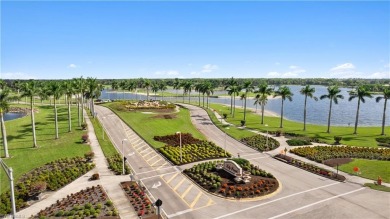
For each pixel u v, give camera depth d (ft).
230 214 130.21
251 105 618.85
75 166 192.24
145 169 190.08
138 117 367.66
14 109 486.79
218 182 160.97
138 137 275.59
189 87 556.10
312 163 199.31
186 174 178.91
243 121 334.03
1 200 141.18
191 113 419.33
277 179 170.81
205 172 176.35
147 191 155.74
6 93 208.74
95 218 126.11
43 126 322.55
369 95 287.48
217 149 231.09
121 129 308.19
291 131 304.09
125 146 244.63
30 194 147.74
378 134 290.97
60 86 273.95
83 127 303.68
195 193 152.97
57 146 238.68
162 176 177.78
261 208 135.44
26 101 592.60
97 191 153.89
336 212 130.31
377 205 136.56
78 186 162.30
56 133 264.11
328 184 162.50
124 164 195.93
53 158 208.13
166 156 214.90
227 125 332.39
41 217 123.13
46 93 259.80
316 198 144.77
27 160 204.54
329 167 190.49
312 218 125.59
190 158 208.44
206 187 158.20
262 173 174.19
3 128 208.33
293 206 136.77
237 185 158.71
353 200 142.00
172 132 293.64
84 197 145.89
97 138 267.18
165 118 359.66
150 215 129.90
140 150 233.35
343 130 315.58
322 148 231.50
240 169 166.91
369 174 175.32
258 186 157.99
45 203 142.31
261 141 255.09
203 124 340.59
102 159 209.77
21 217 128.16
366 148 229.86
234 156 217.36
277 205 138.10
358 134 291.17
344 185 160.45
